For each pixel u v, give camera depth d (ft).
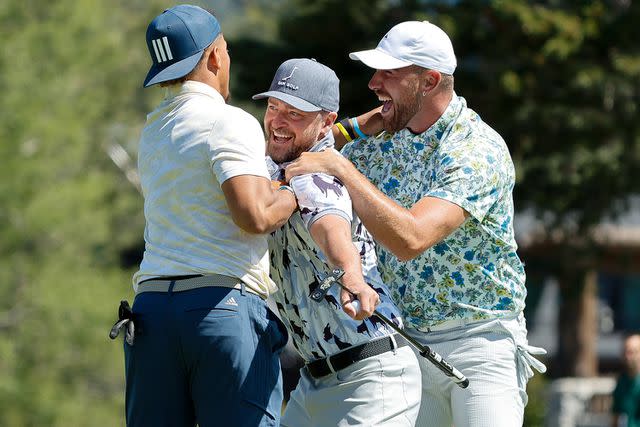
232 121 40.93
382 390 44.83
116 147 303.48
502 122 191.83
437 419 52.54
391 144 51.57
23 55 205.87
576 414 210.18
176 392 41.75
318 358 45.68
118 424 192.03
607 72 184.55
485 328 50.57
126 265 318.86
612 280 330.13
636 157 193.36
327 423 45.75
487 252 50.19
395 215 44.62
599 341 327.47
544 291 317.22
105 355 189.67
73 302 187.52
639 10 183.52
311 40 198.18
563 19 184.75
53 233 196.54
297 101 44.52
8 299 188.75
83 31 234.79
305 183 43.39
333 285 44.52
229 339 40.93
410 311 51.34
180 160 41.19
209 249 41.19
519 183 194.70
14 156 189.98
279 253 45.29
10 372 182.39
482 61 190.90
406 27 49.75
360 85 194.08
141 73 314.76
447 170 48.42
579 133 190.60
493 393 50.42
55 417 180.75
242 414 41.27
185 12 42.34
